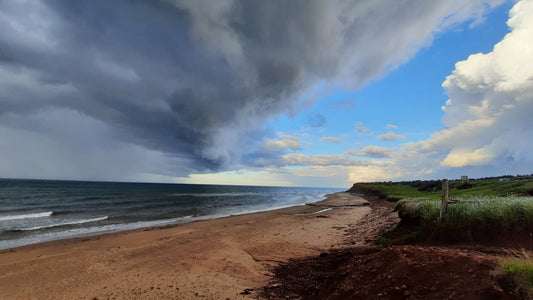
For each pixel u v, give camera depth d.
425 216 8.76
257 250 10.37
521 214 6.53
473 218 7.09
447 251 4.43
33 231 15.33
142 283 6.94
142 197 45.03
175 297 5.92
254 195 69.56
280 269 7.78
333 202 39.56
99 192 55.81
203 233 14.06
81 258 9.51
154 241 12.19
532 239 5.78
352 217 21.17
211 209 29.59
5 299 6.26
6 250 10.84
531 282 2.91
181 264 8.64
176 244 11.51
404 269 4.31
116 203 33.00
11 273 8.02
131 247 11.09
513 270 3.14
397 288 4.00
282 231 14.70
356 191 75.00
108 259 9.36
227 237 12.97
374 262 5.16
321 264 7.29
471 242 6.67
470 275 3.50
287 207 33.03
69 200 35.16
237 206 34.41
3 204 28.83
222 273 7.65
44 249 10.91
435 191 33.59
